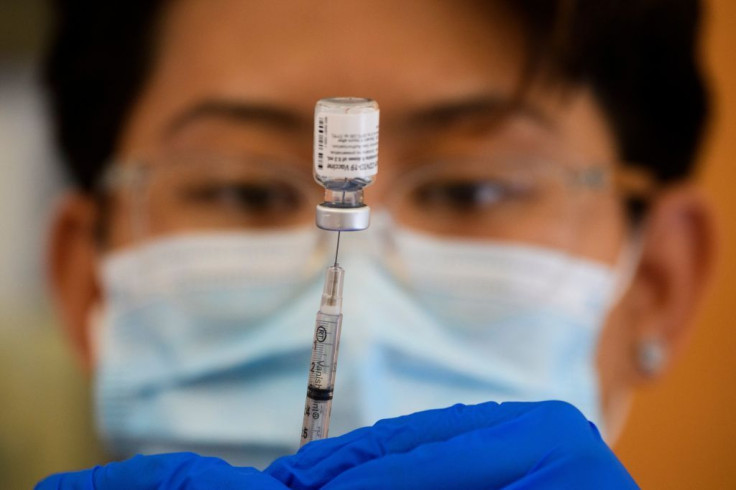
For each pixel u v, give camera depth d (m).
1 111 1.46
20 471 1.57
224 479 0.92
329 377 0.93
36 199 1.49
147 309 1.54
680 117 1.47
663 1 1.44
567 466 0.89
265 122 1.49
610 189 1.50
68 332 1.54
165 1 1.45
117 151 1.49
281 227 1.52
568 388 1.56
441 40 1.47
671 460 1.56
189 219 1.51
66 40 1.44
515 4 1.46
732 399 1.54
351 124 0.78
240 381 1.57
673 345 1.54
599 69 1.47
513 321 1.54
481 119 1.49
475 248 1.52
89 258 1.52
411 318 1.54
